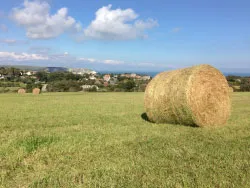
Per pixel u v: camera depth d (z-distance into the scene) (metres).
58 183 5.49
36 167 6.39
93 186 5.31
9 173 6.06
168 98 11.75
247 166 6.25
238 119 13.69
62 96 34.53
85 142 8.49
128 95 37.06
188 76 11.47
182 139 8.98
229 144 8.30
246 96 32.00
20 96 34.50
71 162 6.72
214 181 5.41
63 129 10.85
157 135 9.61
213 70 12.08
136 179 5.61
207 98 11.63
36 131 10.41
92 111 17.25
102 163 6.59
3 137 9.35
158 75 13.05
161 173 5.87
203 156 7.00
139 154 7.27
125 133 9.95
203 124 11.51
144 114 15.69
